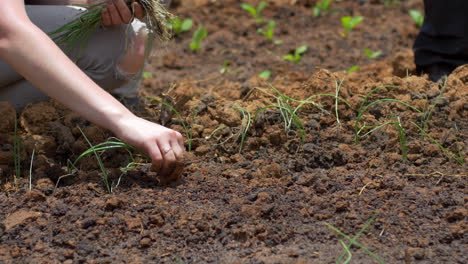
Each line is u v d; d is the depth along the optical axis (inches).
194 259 91.4
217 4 282.8
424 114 132.8
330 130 129.0
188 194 107.4
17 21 105.3
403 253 90.9
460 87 145.0
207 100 142.4
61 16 130.3
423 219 99.0
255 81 179.8
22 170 114.9
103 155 119.9
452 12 155.7
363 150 122.0
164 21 129.7
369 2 288.5
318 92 142.3
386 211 101.1
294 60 221.0
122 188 109.0
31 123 126.0
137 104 144.8
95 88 106.3
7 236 96.3
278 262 89.1
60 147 121.3
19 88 132.3
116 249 94.1
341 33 248.8
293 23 265.4
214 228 97.3
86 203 104.7
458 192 106.1
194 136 128.7
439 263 88.4
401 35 245.6
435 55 161.5
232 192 108.5
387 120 132.9
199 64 225.9
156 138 104.3
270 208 100.5
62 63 105.4
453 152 120.6
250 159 123.0
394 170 115.5
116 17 124.8
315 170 117.1
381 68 184.5
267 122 130.2
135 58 134.0
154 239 95.6
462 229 95.0
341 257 89.1
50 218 100.6
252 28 260.8
